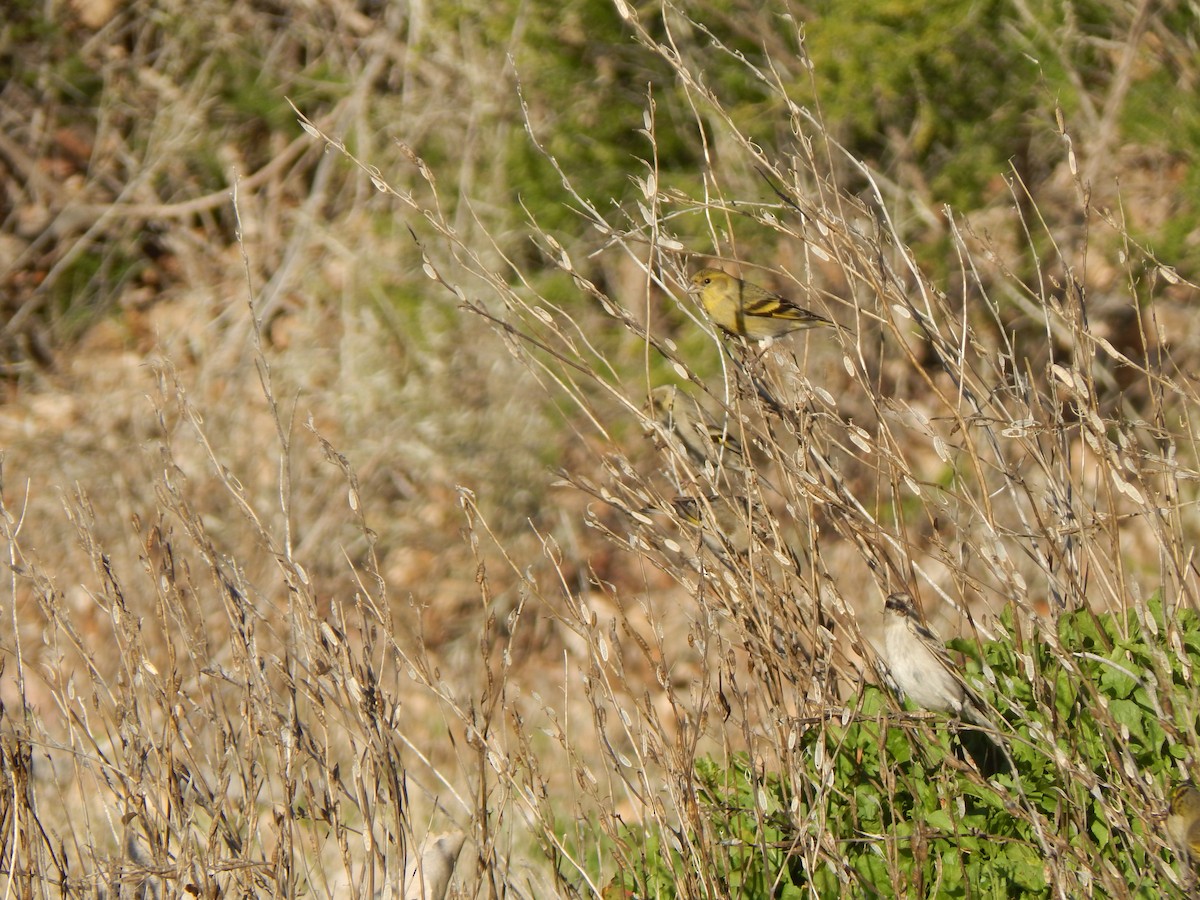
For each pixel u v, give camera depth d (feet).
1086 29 67.10
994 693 25.45
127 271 73.20
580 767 23.43
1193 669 24.31
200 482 52.75
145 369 64.18
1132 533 48.26
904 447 51.83
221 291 71.20
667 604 51.55
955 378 25.53
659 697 45.39
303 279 68.33
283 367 61.62
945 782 23.85
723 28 67.77
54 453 57.16
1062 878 21.68
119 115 79.46
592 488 24.44
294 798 25.67
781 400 25.66
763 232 60.85
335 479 54.39
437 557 53.67
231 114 76.95
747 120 64.90
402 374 59.77
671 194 25.31
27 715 24.80
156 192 76.43
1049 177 65.41
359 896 22.17
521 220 65.82
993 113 65.82
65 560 50.49
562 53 68.33
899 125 65.87
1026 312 61.93
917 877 22.21
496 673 49.11
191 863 22.70
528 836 31.50
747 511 24.17
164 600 23.77
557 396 57.21
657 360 58.90
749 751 22.90
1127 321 61.87
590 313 61.87
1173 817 22.77
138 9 79.92
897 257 60.44
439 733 41.60
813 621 23.61
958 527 25.32
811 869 22.15
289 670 23.77
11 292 73.20
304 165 74.84
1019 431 24.76
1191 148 63.93
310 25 77.61
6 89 78.95
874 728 25.63
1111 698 25.49
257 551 50.06
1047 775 24.89
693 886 22.49
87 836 23.47
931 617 38.81
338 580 51.72
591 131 67.05
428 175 24.93
